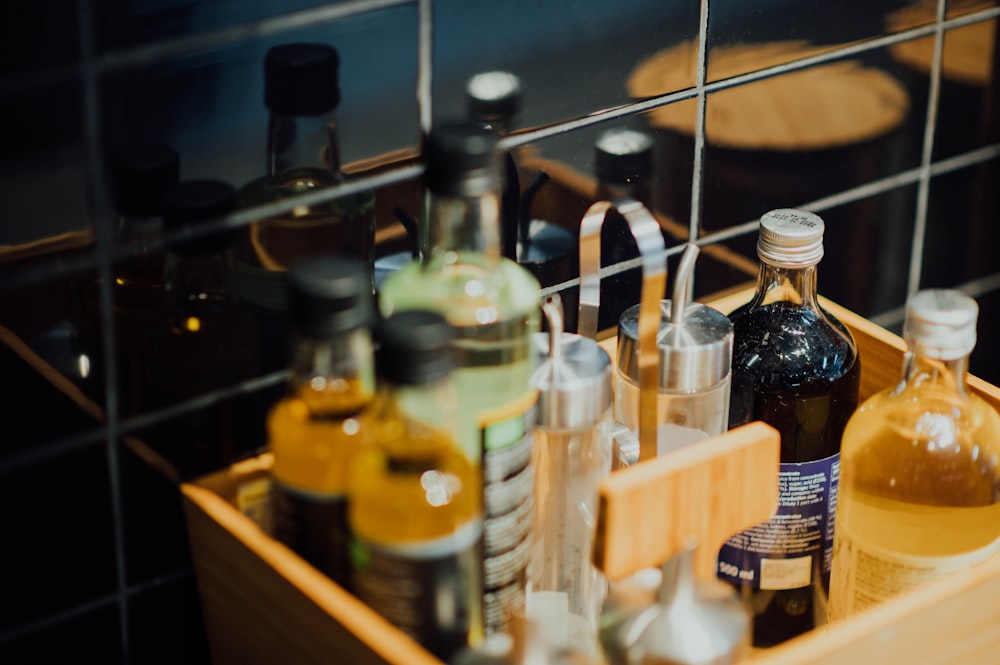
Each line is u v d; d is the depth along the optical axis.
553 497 0.74
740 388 0.81
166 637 0.77
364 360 0.63
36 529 0.69
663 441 0.75
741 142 0.90
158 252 0.68
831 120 0.94
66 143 0.64
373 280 0.77
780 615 0.81
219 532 0.68
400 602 0.62
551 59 0.78
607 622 0.63
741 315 0.83
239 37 0.67
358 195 0.74
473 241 0.67
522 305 0.67
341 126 0.72
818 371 0.80
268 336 0.74
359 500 0.62
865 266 1.03
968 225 1.08
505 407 0.66
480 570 0.68
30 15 0.61
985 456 0.74
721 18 0.85
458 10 0.74
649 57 0.82
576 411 0.69
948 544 0.75
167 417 0.72
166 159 0.67
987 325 1.15
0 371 0.65
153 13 0.65
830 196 0.97
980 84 1.03
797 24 0.89
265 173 0.71
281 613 0.65
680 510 0.64
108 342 0.68
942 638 0.66
